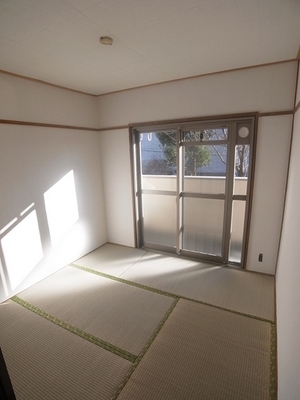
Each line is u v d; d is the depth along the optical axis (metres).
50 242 3.02
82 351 1.86
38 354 1.84
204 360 1.74
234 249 3.13
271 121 2.50
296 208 1.63
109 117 3.51
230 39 1.85
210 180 3.09
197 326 2.08
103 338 1.99
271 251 2.79
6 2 1.32
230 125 2.77
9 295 2.57
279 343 1.71
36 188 2.78
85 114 3.39
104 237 4.01
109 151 3.65
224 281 2.77
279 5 1.42
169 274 2.97
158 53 2.09
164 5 1.39
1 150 2.39
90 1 1.33
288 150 2.48
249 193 2.77
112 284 2.79
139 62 2.29
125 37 1.79
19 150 2.56
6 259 2.51
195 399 1.47
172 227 3.52
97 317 2.24
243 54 2.15
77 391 1.55
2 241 2.47
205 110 2.81
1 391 0.77
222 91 2.67
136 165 3.54
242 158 2.82
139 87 3.15
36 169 2.76
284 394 1.21
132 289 2.68
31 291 2.68
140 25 1.62
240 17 1.54
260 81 2.47
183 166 3.22
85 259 3.46
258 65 2.43
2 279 2.49
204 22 1.60
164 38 1.81
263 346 1.85
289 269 1.65
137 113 3.26
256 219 2.80
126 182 3.62
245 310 2.27
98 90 3.24
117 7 1.41
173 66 2.42
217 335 1.97
